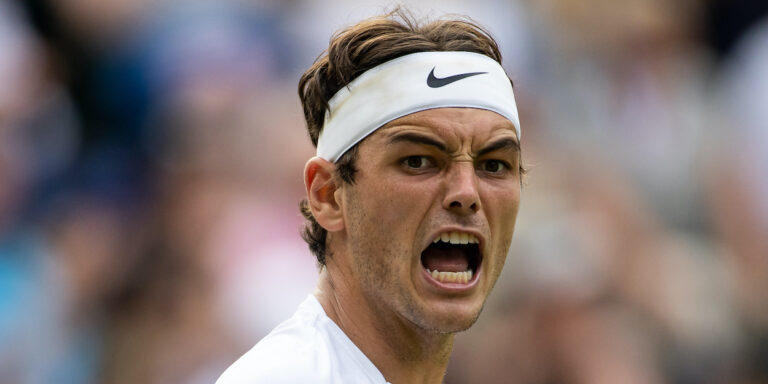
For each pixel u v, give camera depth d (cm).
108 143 3697
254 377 1273
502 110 1342
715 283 3438
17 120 3638
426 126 1304
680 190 3750
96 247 3316
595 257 3086
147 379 2945
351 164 1337
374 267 1328
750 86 4053
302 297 3084
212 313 2964
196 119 3491
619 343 3012
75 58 3834
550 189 3244
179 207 3222
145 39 3778
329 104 1368
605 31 3938
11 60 3688
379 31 1359
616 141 3769
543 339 2959
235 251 3072
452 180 1307
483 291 1355
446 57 1335
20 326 3167
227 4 3772
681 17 4144
